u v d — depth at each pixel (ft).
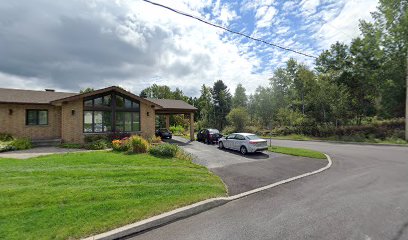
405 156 43.24
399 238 12.96
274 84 177.47
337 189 22.79
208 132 70.38
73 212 15.17
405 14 75.10
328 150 53.11
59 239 12.23
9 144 46.78
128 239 13.28
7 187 19.89
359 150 52.80
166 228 14.69
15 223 13.52
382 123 83.76
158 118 129.70
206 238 13.25
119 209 16.03
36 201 16.71
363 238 13.03
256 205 18.81
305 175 29.22
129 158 35.22
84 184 21.38
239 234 13.70
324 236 13.29
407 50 75.05
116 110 60.75
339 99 93.15
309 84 113.50
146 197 18.57
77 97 55.21
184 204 17.62
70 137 55.21
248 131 120.88
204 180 24.89
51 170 26.48
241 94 196.34
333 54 115.75
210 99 199.52
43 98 62.13
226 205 19.01
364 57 96.12
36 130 58.95
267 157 43.62
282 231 13.99
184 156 38.22
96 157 35.70
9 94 59.98
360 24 93.30
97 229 13.37
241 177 28.40
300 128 105.40
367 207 17.72
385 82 83.56
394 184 24.25
